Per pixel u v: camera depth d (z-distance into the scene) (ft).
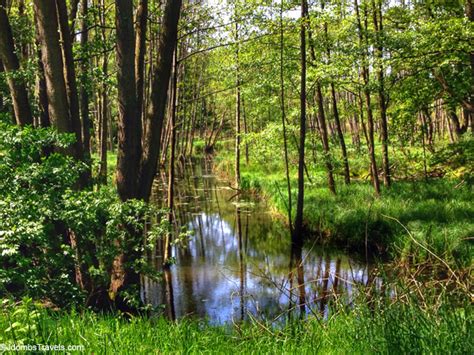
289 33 44.86
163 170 105.19
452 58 40.91
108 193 21.77
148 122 27.81
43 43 23.71
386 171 53.83
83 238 20.54
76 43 35.32
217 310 28.73
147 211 21.43
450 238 32.94
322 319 19.80
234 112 139.03
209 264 39.81
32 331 12.85
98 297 22.90
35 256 19.22
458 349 13.00
